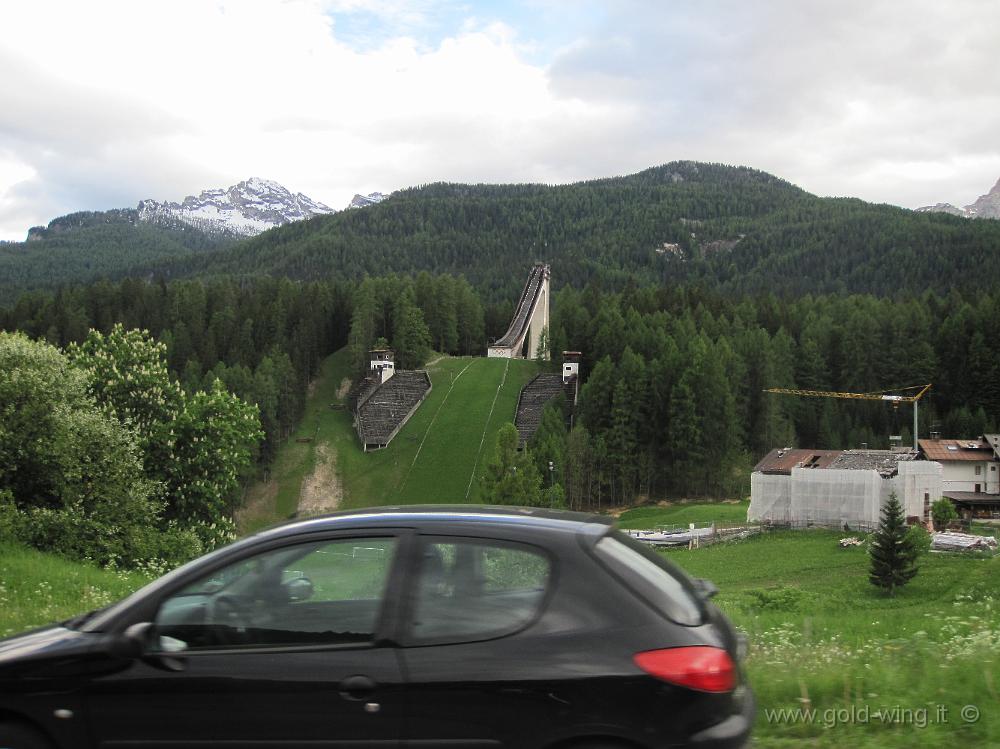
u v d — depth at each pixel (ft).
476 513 18.42
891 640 36.68
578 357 466.70
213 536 117.60
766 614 60.34
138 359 125.90
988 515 256.32
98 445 94.53
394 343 531.91
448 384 478.59
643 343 459.32
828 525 218.38
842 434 403.34
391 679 16.26
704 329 475.72
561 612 16.51
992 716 21.88
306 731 16.42
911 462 214.48
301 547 17.98
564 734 15.78
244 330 494.59
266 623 17.34
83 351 127.44
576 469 327.26
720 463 354.54
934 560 152.05
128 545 90.79
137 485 97.25
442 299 603.67
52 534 81.71
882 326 458.91
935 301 543.80
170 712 16.79
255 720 16.55
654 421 374.43
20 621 39.88
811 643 37.11
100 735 16.96
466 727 16.02
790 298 648.38
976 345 411.13
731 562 171.83
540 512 19.34
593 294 629.92
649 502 344.69
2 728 17.04
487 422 412.77
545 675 15.88
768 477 229.04
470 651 16.34
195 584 18.01
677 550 197.98
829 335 469.98
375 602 17.12
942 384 429.38
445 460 371.35
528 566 17.11
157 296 576.61
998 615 50.11
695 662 15.97
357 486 359.05
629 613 16.44
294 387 432.25
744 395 409.28
